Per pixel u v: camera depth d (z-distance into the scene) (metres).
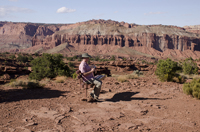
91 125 3.87
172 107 5.53
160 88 9.09
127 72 56.81
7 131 3.48
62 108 5.06
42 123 3.94
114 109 5.12
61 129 3.61
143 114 4.76
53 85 9.47
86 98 5.96
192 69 24.41
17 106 5.21
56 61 20.34
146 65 62.34
